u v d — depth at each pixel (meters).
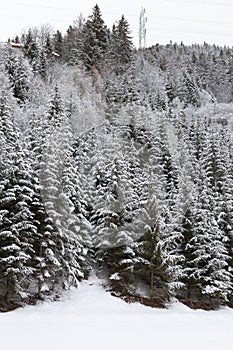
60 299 19.67
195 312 21.52
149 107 42.00
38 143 21.28
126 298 20.94
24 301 18.62
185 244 23.14
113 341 13.64
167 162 26.50
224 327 17.95
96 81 51.72
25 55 55.59
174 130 33.91
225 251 23.08
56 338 13.31
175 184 24.95
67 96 38.75
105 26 67.38
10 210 18.06
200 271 22.34
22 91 39.88
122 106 36.00
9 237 17.58
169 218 22.62
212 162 28.27
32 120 24.28
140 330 15.76
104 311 18.88
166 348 13.38
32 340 12.78
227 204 25.23
